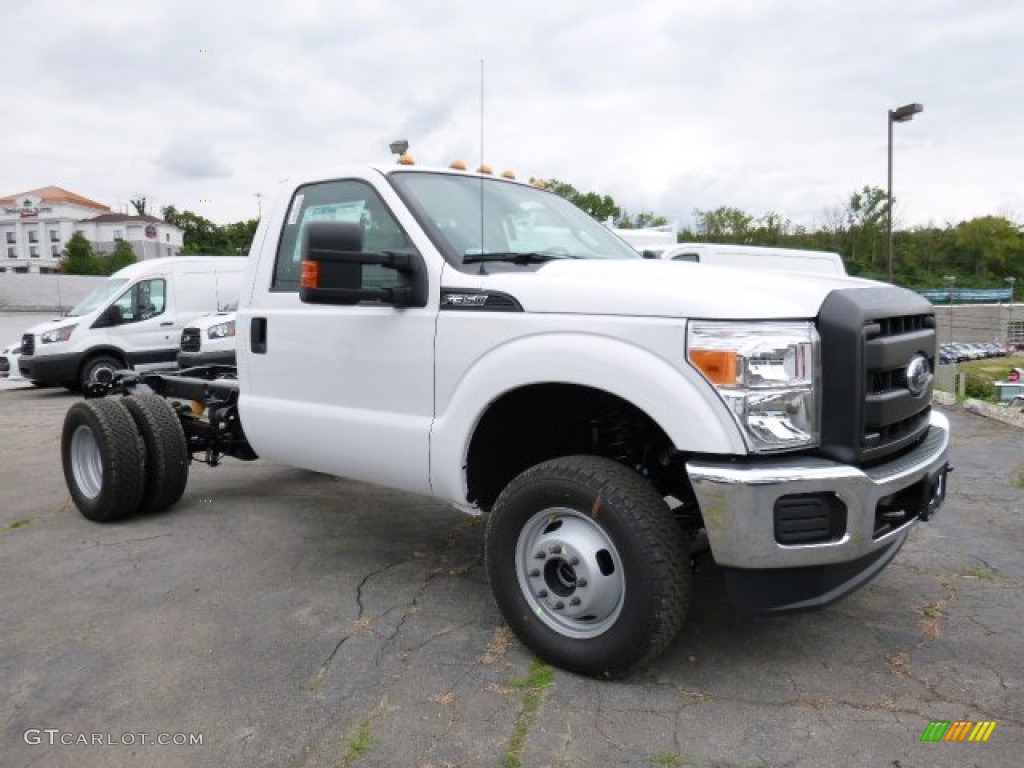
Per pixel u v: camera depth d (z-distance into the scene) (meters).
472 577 4.29
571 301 3.17
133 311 13.55
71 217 90.44
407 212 3.80
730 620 3.72
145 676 3.22
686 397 2.85
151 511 5.39
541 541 3.23
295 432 4.25
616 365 2.98
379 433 3.82
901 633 3.58
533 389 3.41
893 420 3.02
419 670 3.25
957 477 6.51
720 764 2.63
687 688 3.10
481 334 3.41
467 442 3.50
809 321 2.92
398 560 4.55
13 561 4.56
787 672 3.23
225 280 14.51
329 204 4.20
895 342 3.02
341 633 3.60
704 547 3.65
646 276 3.23
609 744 2.74
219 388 5.37
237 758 2.69
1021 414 9.46
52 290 33.03
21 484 6.59
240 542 4.86
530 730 2.82
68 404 12.36
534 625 3.26
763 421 2.81
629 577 2.97
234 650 3.44
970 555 4.59
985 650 3.41
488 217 4.04
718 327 2.84
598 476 3.04
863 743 2.73
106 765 2.66
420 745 2.75
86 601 3.97
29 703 3.04
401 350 3.72
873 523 2.87
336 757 2.69
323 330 4.08
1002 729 2.82
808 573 2.93
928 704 2.98
